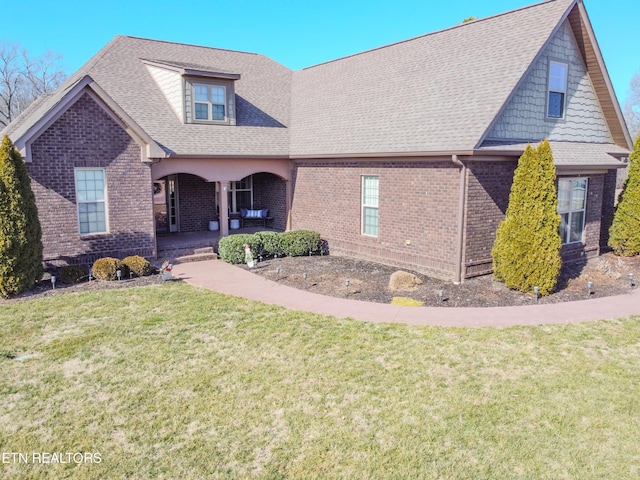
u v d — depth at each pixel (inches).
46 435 207.3
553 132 553.0
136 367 272.7
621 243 601.3
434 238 492.4
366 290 446.6
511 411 226.2
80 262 515.2
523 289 428.8
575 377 261.3
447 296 422.9
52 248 497.4
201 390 246.4
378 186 555.2
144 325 341.7
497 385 251.6
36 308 380.8
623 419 219.8
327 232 639.1
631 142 633.6
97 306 386.6
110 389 247.0
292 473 183.0
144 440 203.8
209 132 642.8
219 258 600.7
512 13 568.1
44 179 484.1
